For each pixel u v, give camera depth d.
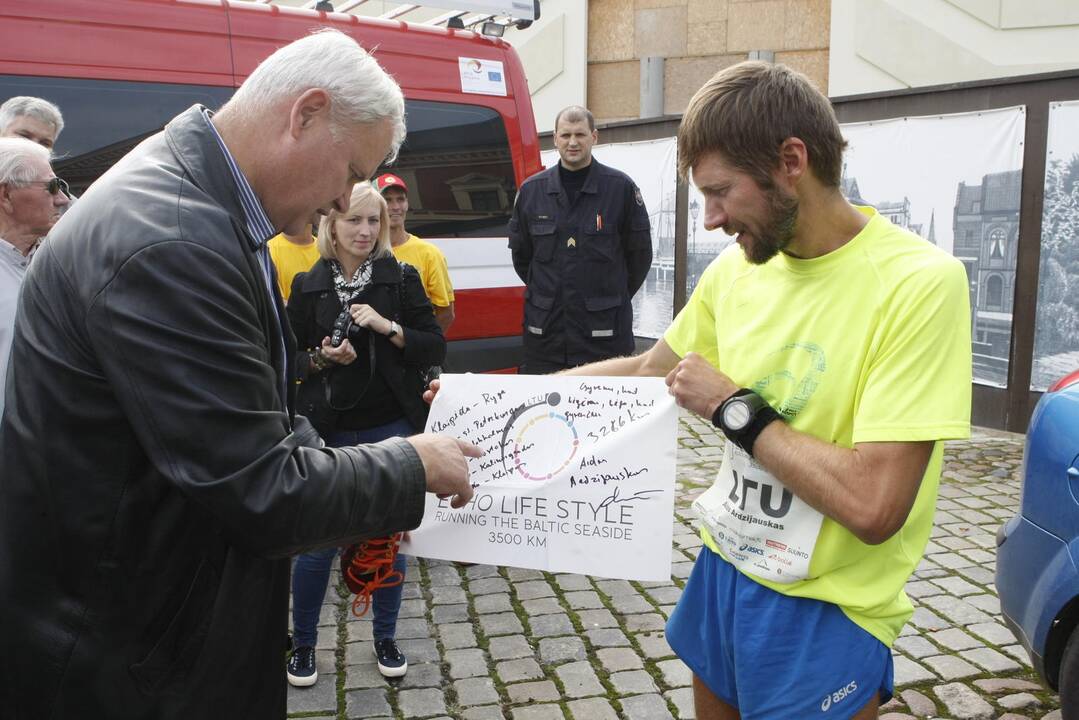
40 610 1.36
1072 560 2.40
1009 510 4.98
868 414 1.46
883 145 6.78
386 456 1.48
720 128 1.48
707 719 1.86
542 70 11.75
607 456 1.87
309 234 4.13
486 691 3.13
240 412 1.31
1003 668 3.27
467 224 4.98
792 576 1.58
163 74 4.02
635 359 2.03
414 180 4.77
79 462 1.33
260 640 1.50
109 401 1.32
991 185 6.23
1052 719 2.94
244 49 4.23
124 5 3.93
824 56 10.48
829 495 1.46
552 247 4.73
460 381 2.01
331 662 3.32
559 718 2.97
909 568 1.62
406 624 3.64
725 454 1.77
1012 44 9.03
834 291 1.56
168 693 1.40
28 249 3.10
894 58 9.78
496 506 1.94
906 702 3.04
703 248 8.11
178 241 1.30
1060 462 2.50
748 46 10.70
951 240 6.50
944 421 1.41
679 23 10.97
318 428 3.32
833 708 1.57
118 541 1.35
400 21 4.79
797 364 1.59
